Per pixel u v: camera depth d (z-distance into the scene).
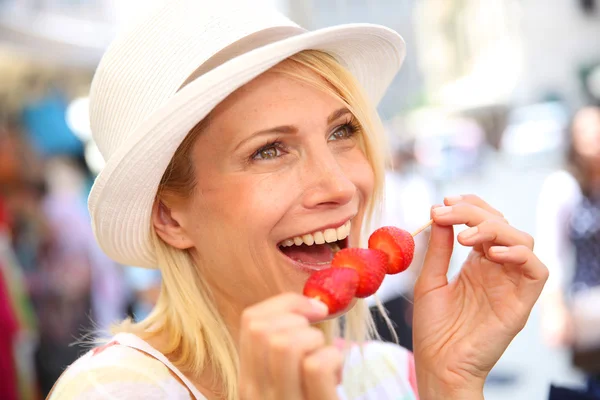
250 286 1.49
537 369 4.06
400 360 1.86
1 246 4.31
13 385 4.16
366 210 1.69
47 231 5.01
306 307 1.09
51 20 6.32
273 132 1.42
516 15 10.71
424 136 8.41
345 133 1.61
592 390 1.75
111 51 1.56
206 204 1.48
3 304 4.13
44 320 4.83
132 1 7.02
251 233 1.44
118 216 1.55
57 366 4.81
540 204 3.76
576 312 3.35
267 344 1.04
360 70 1.75
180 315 1.57
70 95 7.12
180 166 1.50
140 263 1.75
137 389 1.39
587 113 3.81
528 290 1.55
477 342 1.58
